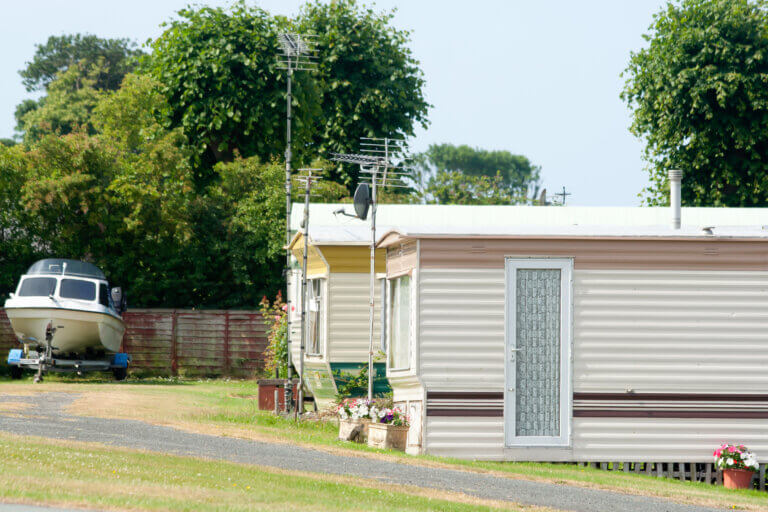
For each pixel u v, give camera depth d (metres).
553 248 26.50
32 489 15.05
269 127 65.00
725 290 26.95
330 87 73.81
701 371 26.77
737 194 67.38
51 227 60.34
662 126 68.12
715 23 66.25
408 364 27.11
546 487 21.44
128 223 58.69
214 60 64.31
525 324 26.38
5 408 31.53
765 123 65.44
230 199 64.50
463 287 26.22
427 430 25.94
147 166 60.97
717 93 64.75
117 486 16.06
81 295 51.28
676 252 26.84
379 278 34.28
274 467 21.02
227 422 31.45
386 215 45.97
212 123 63.84
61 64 131.12
